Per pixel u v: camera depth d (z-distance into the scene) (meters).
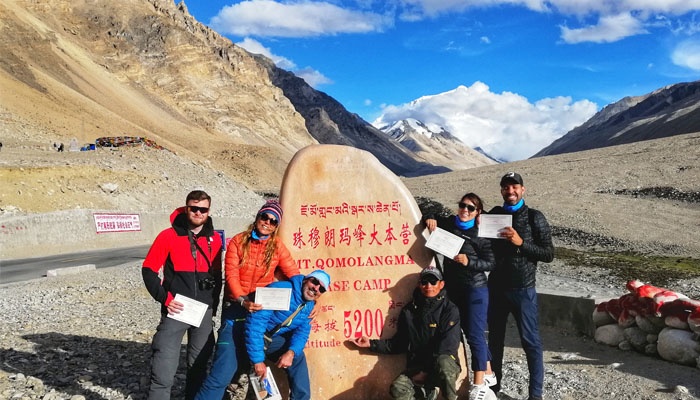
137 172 44.41
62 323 10.30
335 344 5.91
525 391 6.70
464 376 5.77
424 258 6.09
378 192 6.16
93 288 15.18
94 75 159.75
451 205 54.31
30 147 52.03
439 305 5.45
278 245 5.33
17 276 19.30
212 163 124.19
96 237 30.69
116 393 6.25
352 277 6.04
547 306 10.16
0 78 95.06
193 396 5.45
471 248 5.70
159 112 173.75
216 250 5.43
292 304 5.18
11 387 6.29
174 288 5.25
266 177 126.62
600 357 8.19
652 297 8.04
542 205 48.09
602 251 31.27
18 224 26.67
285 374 5.64
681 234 35.19
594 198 51.41
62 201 34.31
